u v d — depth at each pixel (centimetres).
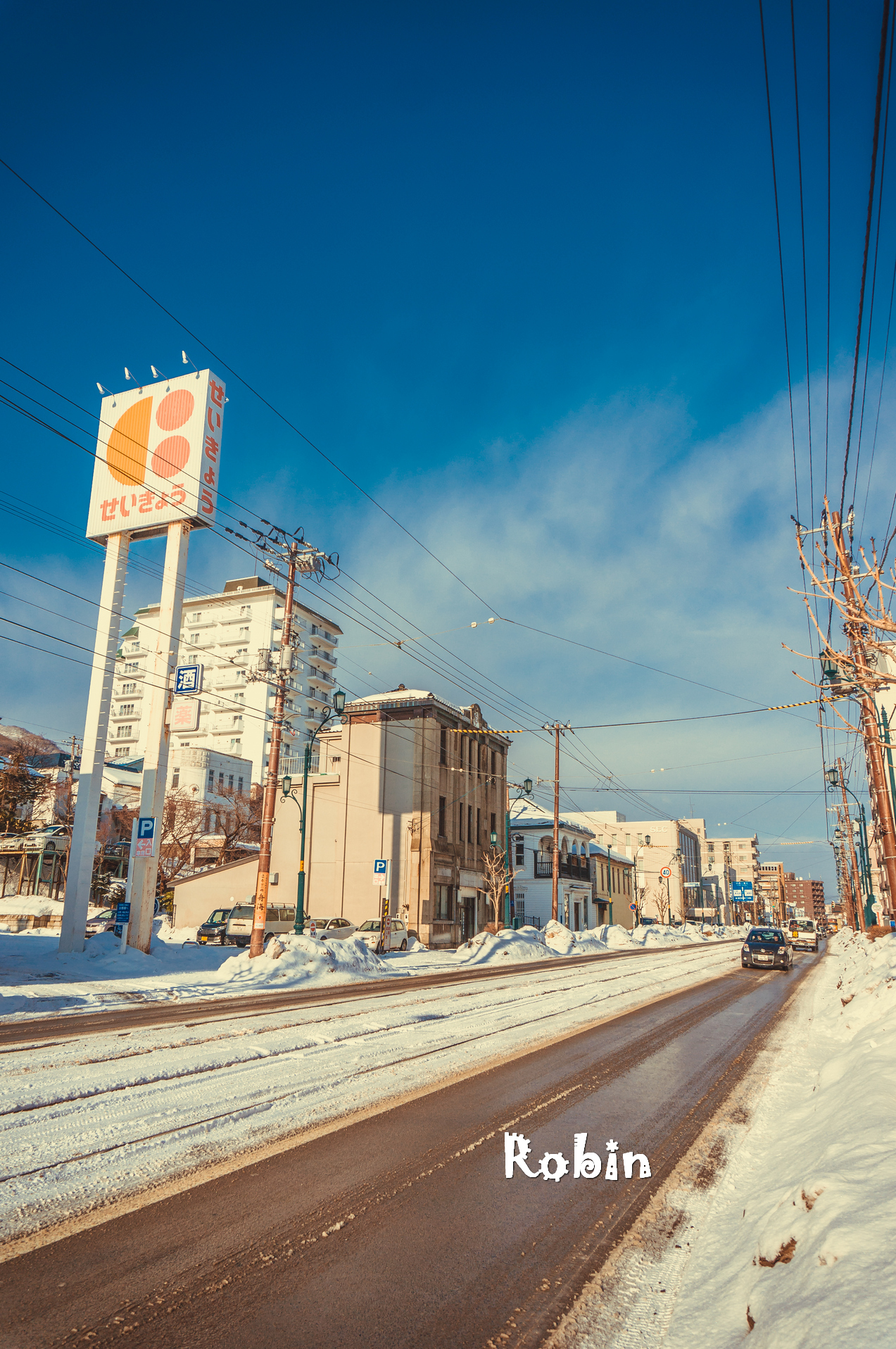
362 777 4522
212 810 5900
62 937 2367
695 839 13725
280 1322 386
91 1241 469
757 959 3117
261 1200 541
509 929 4728
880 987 1312
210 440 2661
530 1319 398
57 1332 370
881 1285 301
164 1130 690
